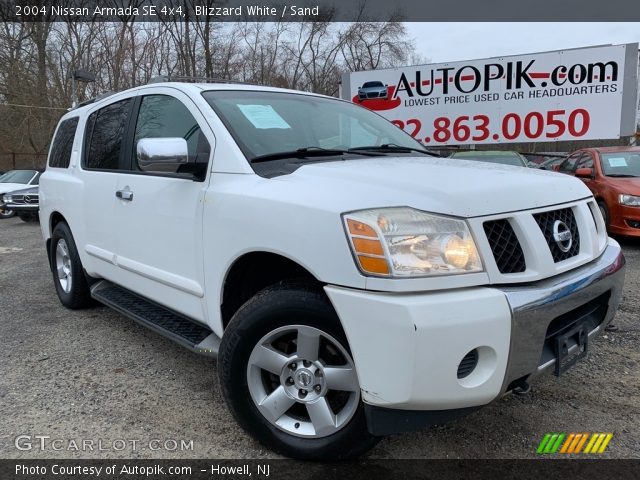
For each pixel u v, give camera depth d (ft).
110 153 12.36
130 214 10.91
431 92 42.60
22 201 40.37
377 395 6.51
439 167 8.57
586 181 27.04
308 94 12.00
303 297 7.27
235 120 9.37
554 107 39.29
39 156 93.40
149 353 12.15
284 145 9.44
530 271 6.86
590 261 7.97
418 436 8.55
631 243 25.00
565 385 10.25
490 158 33.50
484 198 6.92
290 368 7.67
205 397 9.98
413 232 6.46
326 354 7.43
